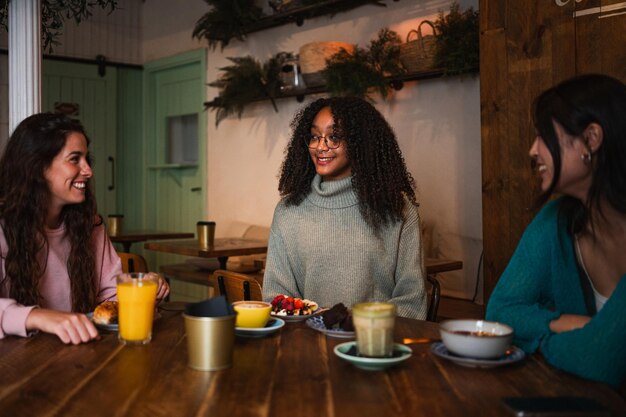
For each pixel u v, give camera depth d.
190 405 0.98
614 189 1.27
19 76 2.84
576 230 1.38
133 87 6.64
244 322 1.41
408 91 4.41
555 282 1.39
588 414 0.93
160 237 4.88
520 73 2.94
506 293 1.39
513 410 0.95
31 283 1.72
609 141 1.25
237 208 5.75
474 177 4.06
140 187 6.74
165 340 1.37
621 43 2.64
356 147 1.99
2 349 1.30
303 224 2.05
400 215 2.01
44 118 1.76
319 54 4.46
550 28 2.84
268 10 5.36
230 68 5.16
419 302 1.95
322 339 1.40
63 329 1.34
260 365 1.20
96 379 1.10
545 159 1.30
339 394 1.04
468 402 1.01
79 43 6.21
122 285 1.33
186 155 6.38
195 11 6.02
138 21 6.63
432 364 1.22
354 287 1.97
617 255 1.35
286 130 5.25
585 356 1.17
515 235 2.98
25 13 2.83
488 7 3.05
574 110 1.26
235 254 3.85
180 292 6.43
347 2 4.55
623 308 1.17
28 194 1.72
